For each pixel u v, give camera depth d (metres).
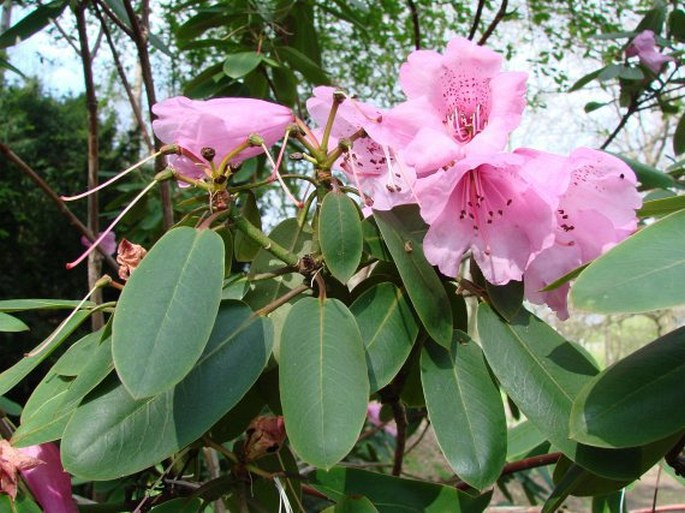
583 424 0.35
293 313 0.38
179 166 0.42
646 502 2.37
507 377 0.40
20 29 0.85
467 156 0.40
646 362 0.36
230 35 0.99
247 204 0.51
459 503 0.45
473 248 0.41
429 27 1.83
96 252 0.88
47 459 0.42
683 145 1.22
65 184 3.26
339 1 1.16
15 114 3.21
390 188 0.42
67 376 0.44
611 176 0.41
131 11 0.88
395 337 0.41
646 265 0.31
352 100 0.41
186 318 0.33
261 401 0.47
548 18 1.80
